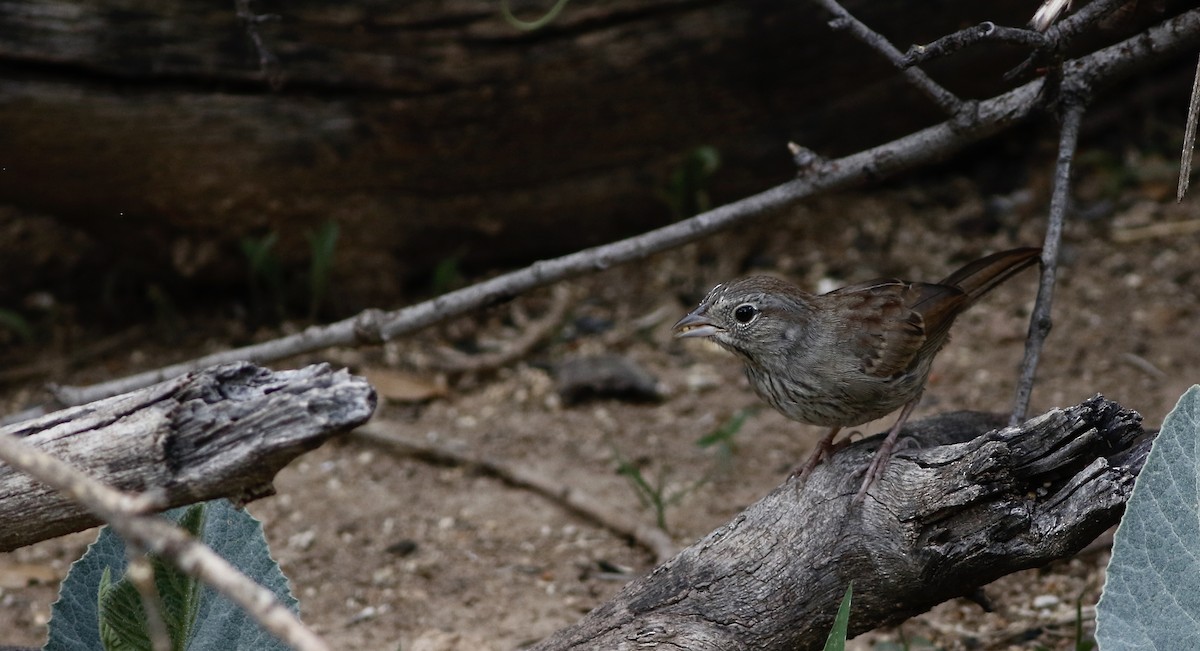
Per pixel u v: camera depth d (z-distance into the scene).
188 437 4.62
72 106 11.30
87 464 4.67
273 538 10.12
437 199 13.00
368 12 11.89
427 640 8.65
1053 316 12.79
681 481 10.70
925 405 11.41
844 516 6.11
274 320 13.23
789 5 12.62
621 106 12.80
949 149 7.99
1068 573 9.15
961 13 12.94
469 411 11.95
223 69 11.68
